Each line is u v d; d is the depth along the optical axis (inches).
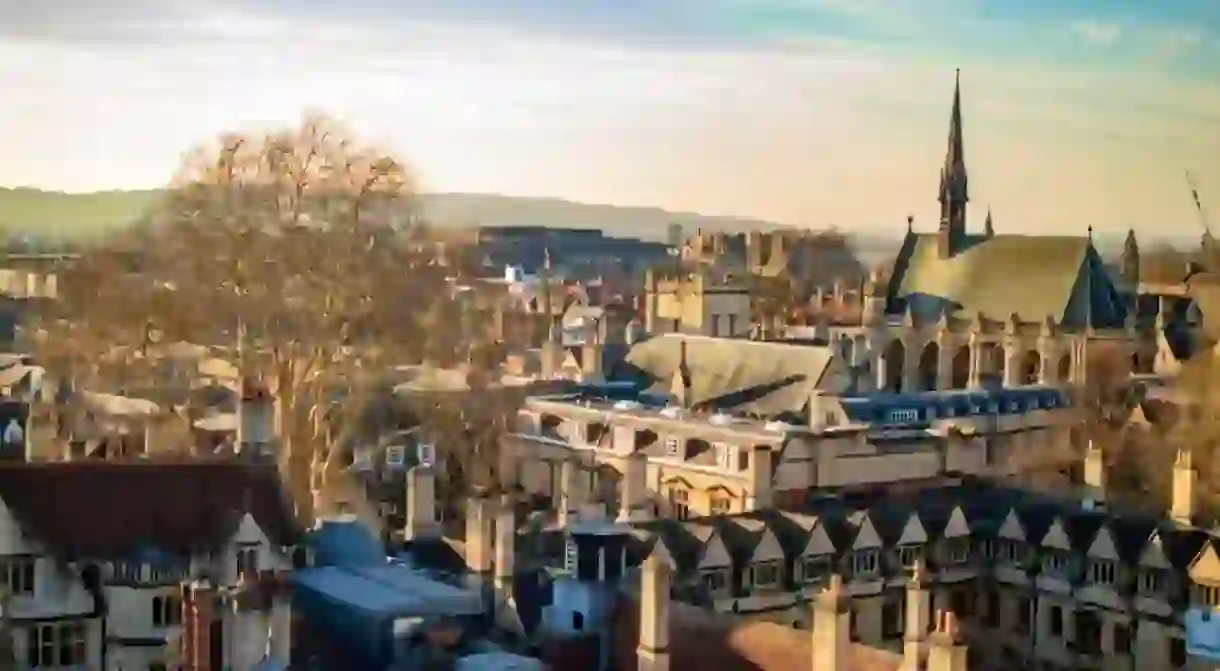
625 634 2903.5
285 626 2632.9
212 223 6584.6
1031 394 6619.1
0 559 3211.1
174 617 3294.8
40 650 3243.1
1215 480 5684.1
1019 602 4500.5
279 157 6742.1
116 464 3432.6
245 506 3405.5
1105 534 4325.8
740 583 3991.1
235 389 6097.4
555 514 4419.3
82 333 6727.4
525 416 6176.2
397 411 5989.2
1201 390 6535.4
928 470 5295.3
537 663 2699.3
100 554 3319.4
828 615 2480.3
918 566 3454.7
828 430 5118.1
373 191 6850.4
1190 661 3818.9
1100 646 4279.0
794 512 4451.3
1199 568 4045.3
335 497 5054.1
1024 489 5132.9
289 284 6525.6
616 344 7583.7
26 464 3383.4
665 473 5310.0
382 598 2883.9
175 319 6584.6
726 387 6343.5
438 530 3772.1
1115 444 6082.7
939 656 2461.9
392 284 6781.5
